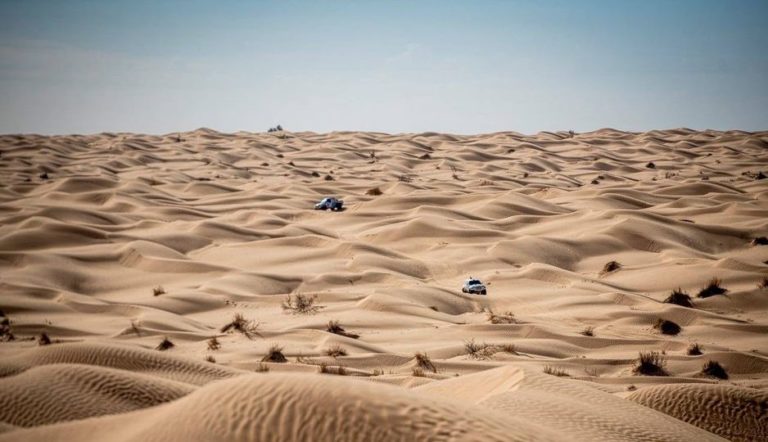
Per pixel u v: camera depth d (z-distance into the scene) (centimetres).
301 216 9850
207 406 723
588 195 11694
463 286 5912
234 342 3922
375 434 650
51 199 10725
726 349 4025
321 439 650
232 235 8119
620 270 6712
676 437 1240
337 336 3956
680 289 5647
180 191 12650
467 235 7962
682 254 7162
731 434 1564
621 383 3145
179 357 2091
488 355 3781
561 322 4884
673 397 1736
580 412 1275
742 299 5428
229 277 6000
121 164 18188
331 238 7644
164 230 8225
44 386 1448
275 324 4553
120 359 1931
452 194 11369
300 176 16662
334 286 6038
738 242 7925
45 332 3950
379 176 16838
